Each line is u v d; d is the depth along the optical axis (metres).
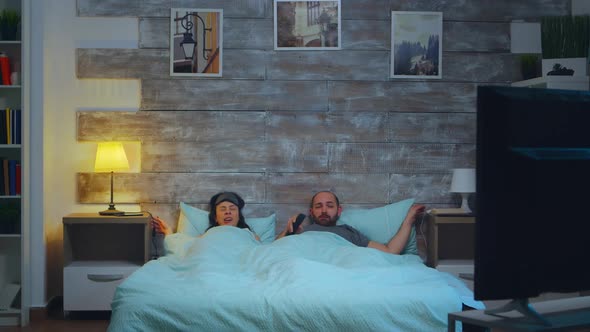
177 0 5.26
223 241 4.53
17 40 4.95
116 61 5.23
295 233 5.09
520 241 2.37
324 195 5.13
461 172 5.09
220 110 5.27
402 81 5.34
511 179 2.36
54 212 5.19
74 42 5.22
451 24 5.35
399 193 5.33
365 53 5.32
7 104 5.06
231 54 5.28
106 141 5.21
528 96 2.40
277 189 5.29
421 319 3.34
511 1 5.37
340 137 5.32
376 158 5.33
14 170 4.84
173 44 5.25
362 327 3.26
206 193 5.26
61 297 5.21
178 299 3.35
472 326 2.41
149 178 5.24
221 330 3.28
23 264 4.76
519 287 2.36
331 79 5.31
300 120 5.30
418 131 5.34
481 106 2.33
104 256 5.27
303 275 3.62
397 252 4.95
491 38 5.36
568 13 5.38
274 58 5.29
